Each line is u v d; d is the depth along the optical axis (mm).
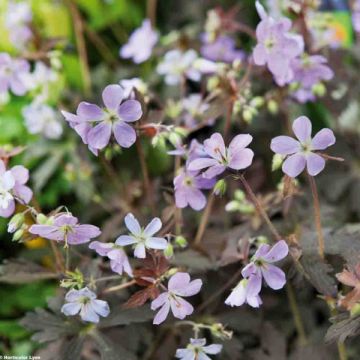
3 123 651
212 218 565
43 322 484
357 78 618
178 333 520
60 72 636
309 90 566
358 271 434
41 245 595
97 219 615
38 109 625
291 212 532
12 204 459
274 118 648
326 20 588
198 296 526
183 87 606
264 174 612
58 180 644
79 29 686
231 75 520
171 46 665
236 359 514
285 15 629
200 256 506
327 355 525
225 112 537
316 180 615
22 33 621
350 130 636
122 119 440
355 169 621
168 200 508
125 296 492
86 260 501
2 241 615
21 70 583
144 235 438
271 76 550
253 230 521
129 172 644
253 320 527
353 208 610
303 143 429
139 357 528
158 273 447
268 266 436
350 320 440
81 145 637
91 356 523
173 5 794
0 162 452
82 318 451
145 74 702
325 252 475
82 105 431
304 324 549
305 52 549
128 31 778
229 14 632
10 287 604
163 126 473
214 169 437
